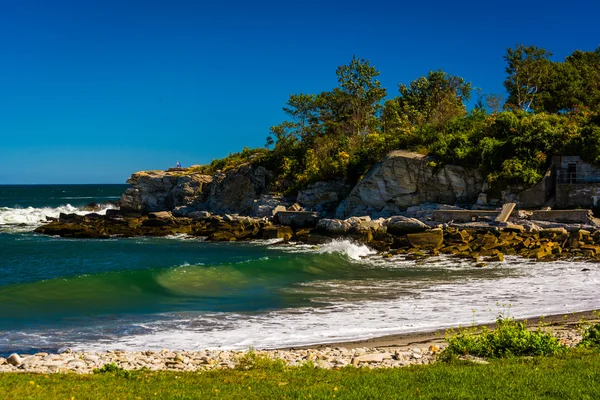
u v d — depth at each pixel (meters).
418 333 19.62
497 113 60.72
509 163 51.12
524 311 22.94
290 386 12.09
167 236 60.19
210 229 59.91
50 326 21.33
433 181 56.00
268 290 28.80
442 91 80.06
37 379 12.80
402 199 57.44
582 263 35.50
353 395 11.17
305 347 17.81
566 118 56.09
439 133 60.34
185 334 20.05
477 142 56.03
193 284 29.67
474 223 46.34
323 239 48.88
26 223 75.94
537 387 11.48
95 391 11.78
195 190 81.56
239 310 24.23
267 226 56.62
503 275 32.34
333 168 65.81
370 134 68.38
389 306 24.64
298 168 73.56
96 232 59.94
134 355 16.27
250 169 76.94
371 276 32.94
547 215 45.59
